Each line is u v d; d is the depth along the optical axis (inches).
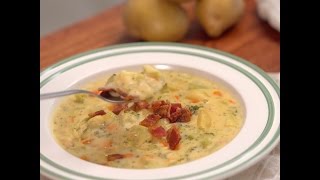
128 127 19.0
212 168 16.1
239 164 16.2
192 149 17.8
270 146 16.9
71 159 16.9
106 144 18.4
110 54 23.2
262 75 21.1
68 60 22.7
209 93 21.2
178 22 26.0
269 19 27.1
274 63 24.8
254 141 17.4
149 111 19.8
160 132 18.5
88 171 16.2
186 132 18.7
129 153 17.8
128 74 20.6
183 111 19.5
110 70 22.6
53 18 41.3
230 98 20.9
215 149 17.7
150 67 21.3
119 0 42.3
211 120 19.3
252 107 19.5
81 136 18.9
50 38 27.6
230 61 22.3
